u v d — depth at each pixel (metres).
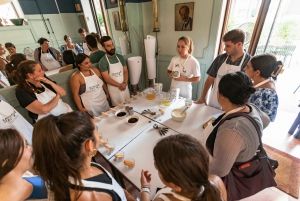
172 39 2.35
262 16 1.70
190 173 0.39
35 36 1.64
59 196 0.45
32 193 0.60
